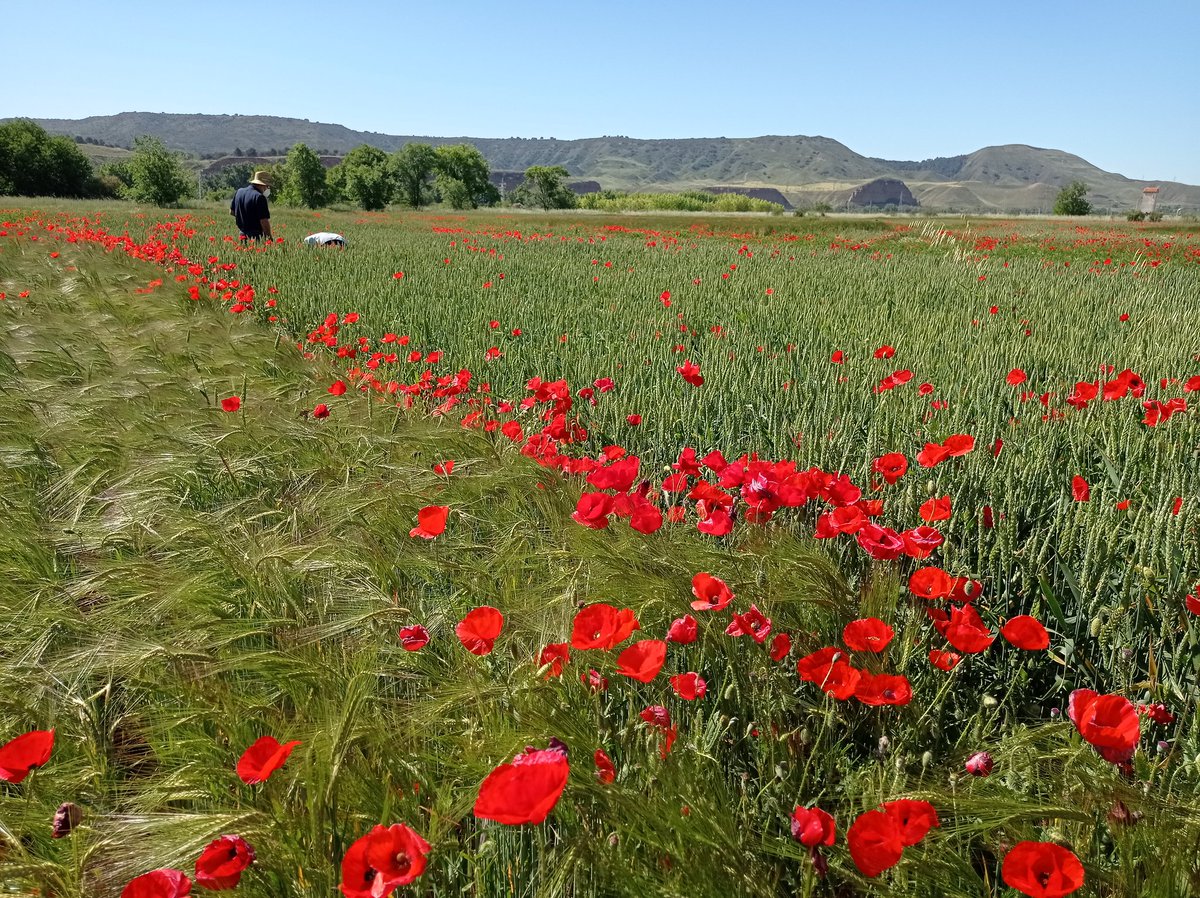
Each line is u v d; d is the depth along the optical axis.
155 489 3.17
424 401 5.18
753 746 1.99
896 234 35.28
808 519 3.25
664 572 2.24
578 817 1.56
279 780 1.61
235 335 6.10
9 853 1.50
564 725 1.69
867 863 1.28
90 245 15.08
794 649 2.17
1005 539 2.67
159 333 6.10
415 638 2.03
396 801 1.58
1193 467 3.43
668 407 4.74
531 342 7.41
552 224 47.31
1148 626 2.34
